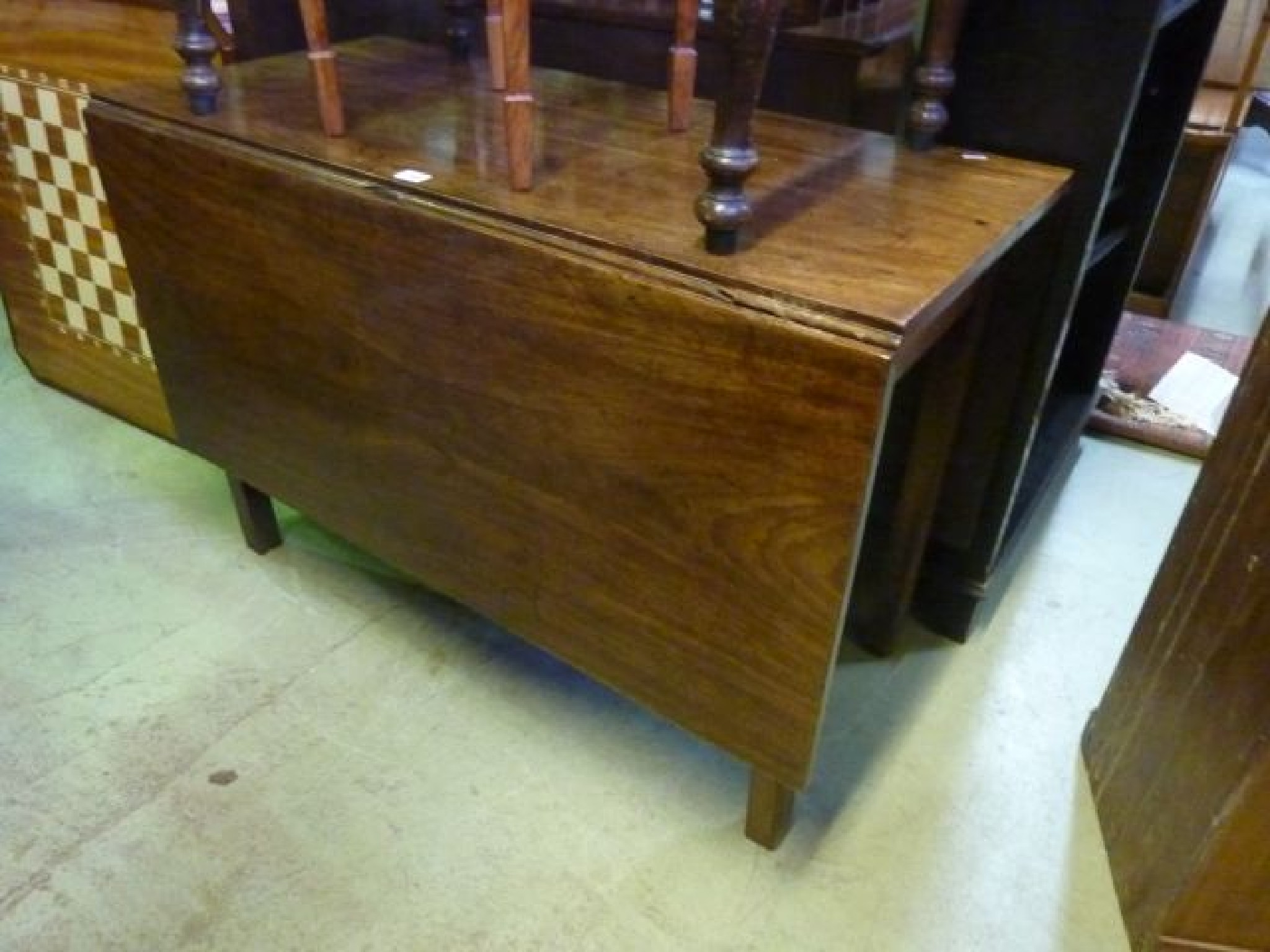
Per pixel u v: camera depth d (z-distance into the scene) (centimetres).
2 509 168
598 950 105
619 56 143
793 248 88
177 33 127
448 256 97
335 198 103
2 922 106
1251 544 91
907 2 146
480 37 153
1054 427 173
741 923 108
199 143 113
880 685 140
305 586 155
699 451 90
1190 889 96
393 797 121
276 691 136
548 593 113
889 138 117
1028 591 158
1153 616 114
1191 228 236
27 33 157
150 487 175
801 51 128
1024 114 111
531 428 102
